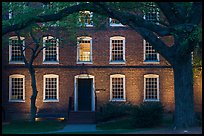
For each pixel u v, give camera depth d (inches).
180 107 1068.5
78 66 1658.5
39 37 1517.0
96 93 1654.8
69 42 1601.9
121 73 1662.2
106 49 1663.4
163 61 1658.5
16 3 1310.3
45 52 1659.7
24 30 1386.6
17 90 1659.7
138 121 1198.9
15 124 1396.4
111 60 1662.2
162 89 1658.5
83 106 1669.5
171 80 1657.2
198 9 1003.9
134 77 1662.2
